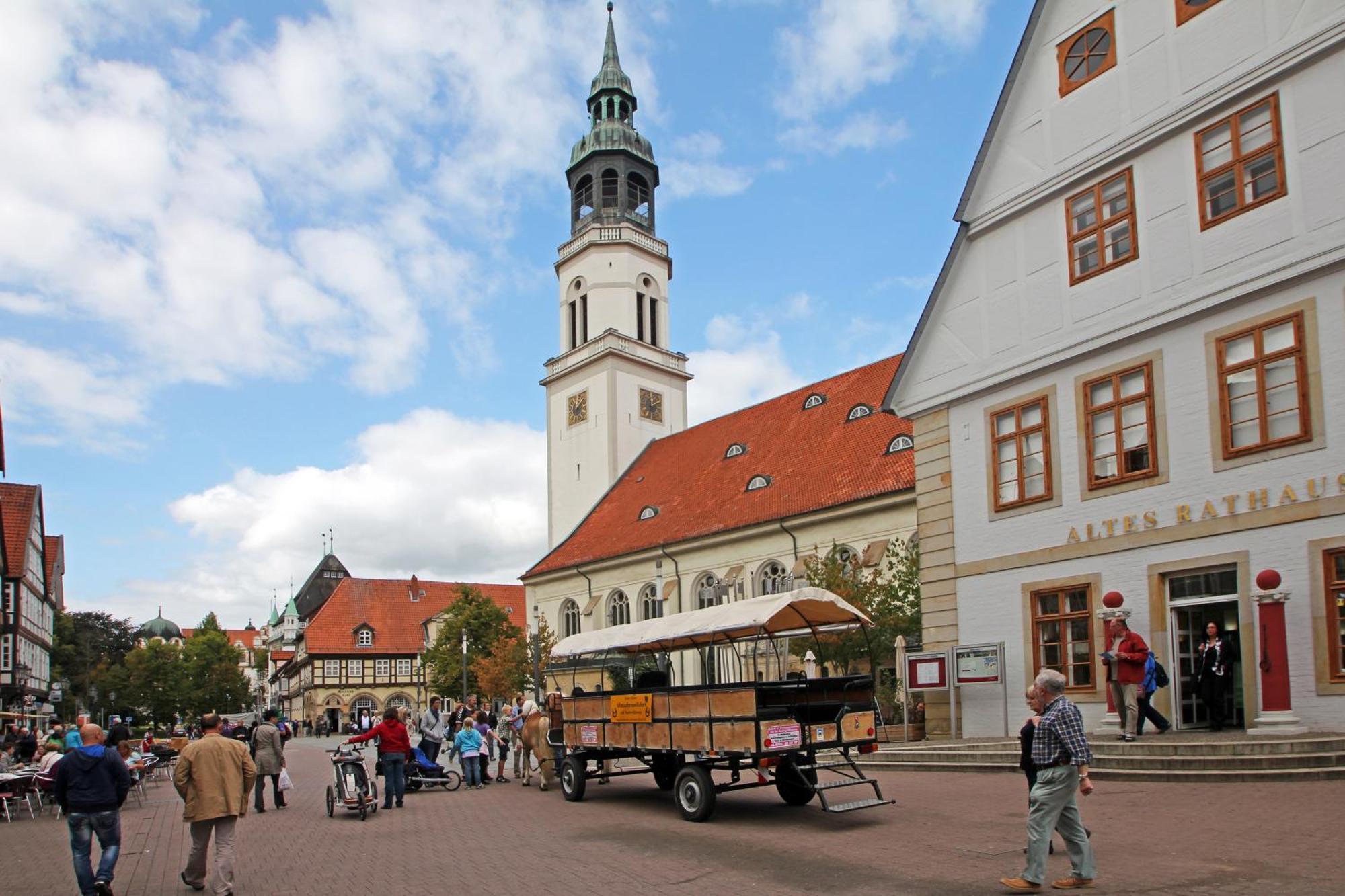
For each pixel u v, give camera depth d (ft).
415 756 76.02
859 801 50.34
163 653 324.60
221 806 37.91
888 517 129.80
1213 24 66.95
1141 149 70.90
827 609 58.03
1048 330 76.43
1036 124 78.64
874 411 151.53
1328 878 30.50
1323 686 58.13
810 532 140.05
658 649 72.84
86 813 38.06
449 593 340.80
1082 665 72.28
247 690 357.00
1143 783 51.98
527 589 197.06
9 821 71.05
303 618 408.05
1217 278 65.51
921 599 85.51
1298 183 61.72
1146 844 36.78
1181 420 67.31
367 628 319.68
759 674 70.28
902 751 70.18
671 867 38.52
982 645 78.02
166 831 61.16
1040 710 32.71
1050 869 34.32
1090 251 74.18
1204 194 67.00
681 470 186.70
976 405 82.23
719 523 154.92
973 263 83.30
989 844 39.22
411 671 319.88
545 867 39.93
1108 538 70.90
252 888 39.29
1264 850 34.63
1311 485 59.88
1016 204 79.51
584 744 63.77
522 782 78.59
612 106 228.84
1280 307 62.44
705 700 51.96
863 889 32.89
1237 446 64.13
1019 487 78.07
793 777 53.88
